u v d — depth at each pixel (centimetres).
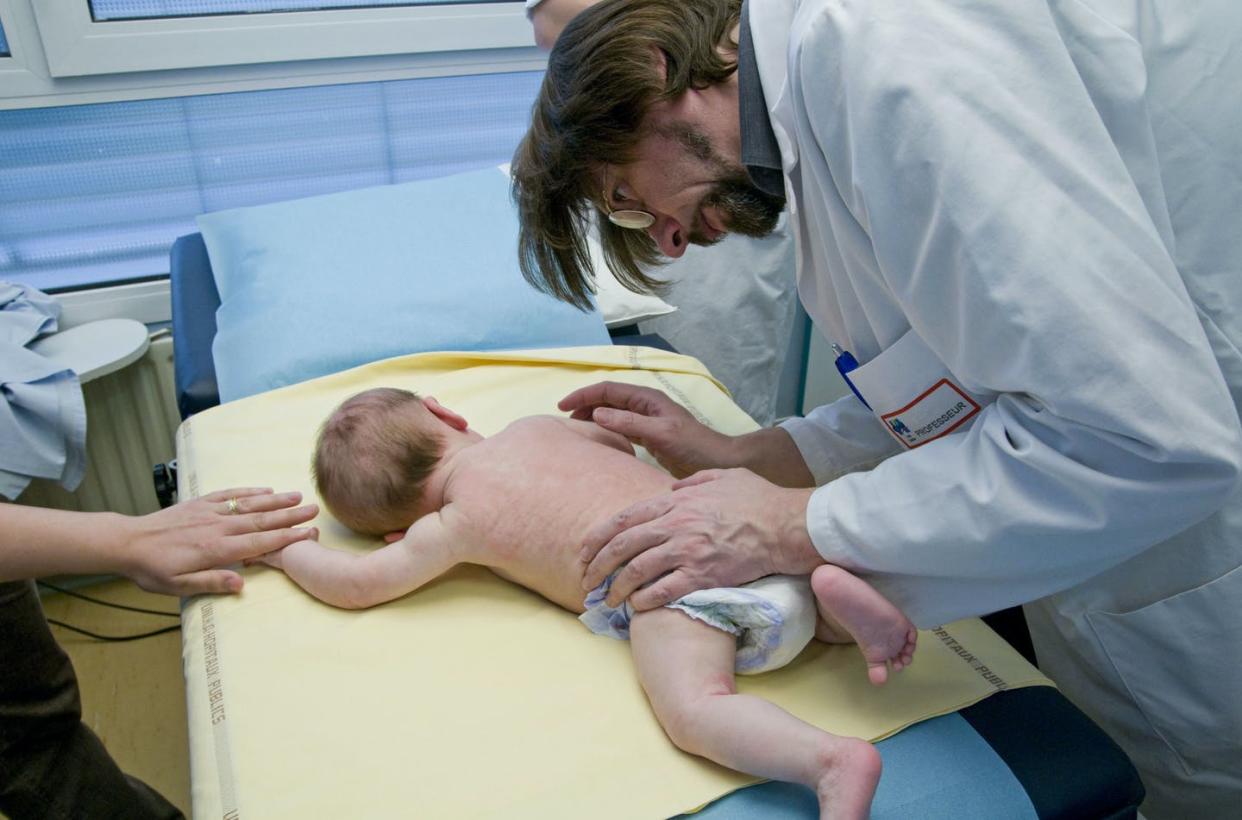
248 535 108
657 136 84
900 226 72
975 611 83
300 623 101
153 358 187
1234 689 92
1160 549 92
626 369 154
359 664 94
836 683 91
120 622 197
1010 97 68
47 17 163
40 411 146
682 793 79
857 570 85
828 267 91
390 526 115
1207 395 67
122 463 194
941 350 79
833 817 71
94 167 182
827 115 75
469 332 160
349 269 163
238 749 84
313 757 83
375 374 148
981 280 68
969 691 90
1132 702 101
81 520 102
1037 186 67
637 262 107
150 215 192
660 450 117
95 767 126
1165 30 83
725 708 80
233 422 136
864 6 71
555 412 141
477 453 112
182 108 184
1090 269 66
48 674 116
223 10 179
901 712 87
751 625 87
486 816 77
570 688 91
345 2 188
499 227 175
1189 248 85
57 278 189
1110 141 69
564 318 167
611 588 92
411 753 83
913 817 76
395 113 203
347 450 113
